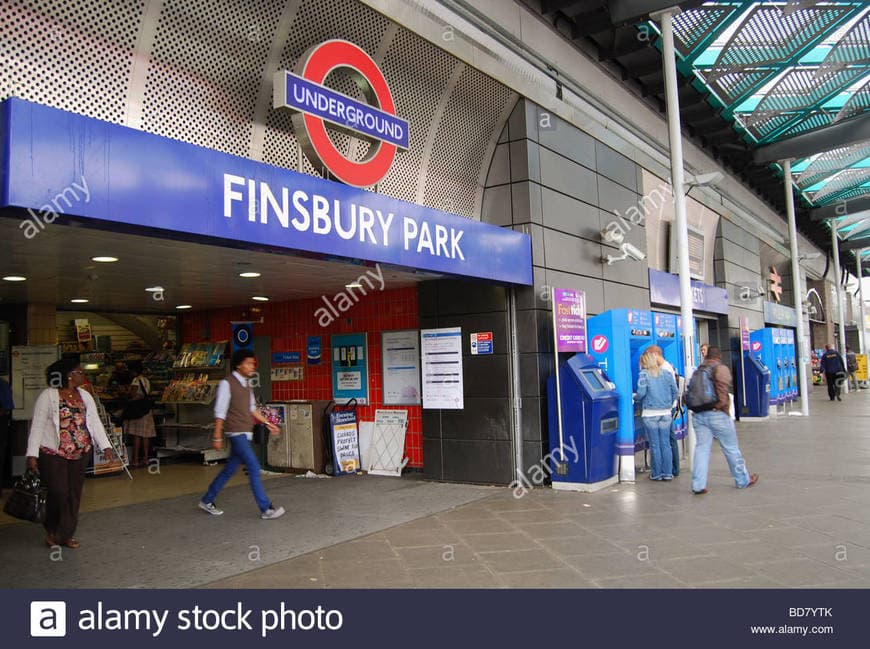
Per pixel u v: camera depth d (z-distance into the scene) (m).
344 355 9.07
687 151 13.12
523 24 7.89
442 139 7.29
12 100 3.33
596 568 4.44
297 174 4.94
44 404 5.15
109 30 4.45
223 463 9.76
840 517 5.61
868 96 12.04
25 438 8.59
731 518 5.69
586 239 8.73
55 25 4.19
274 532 5.63
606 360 7.66
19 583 4.39
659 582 4.12
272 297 9.02
